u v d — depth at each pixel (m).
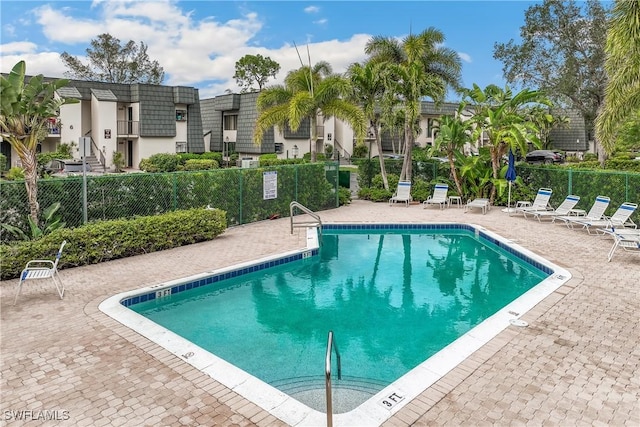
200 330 7.39
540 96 18.09
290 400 4.69
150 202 12.21
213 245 12.06
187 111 37.84
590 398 4.70
